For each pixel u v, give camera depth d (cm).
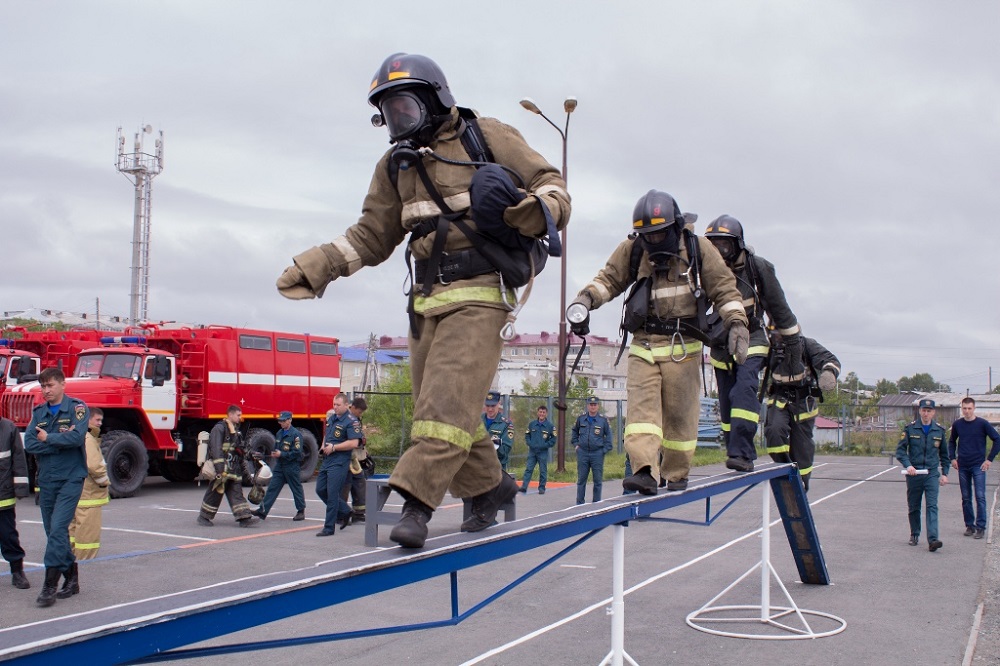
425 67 351
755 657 667
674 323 532
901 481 2416
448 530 415
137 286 4406
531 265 364
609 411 3231
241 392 2002
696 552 1145
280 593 251
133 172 4422
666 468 540
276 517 1466
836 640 719
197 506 1612
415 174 361
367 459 1370
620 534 482
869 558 1114
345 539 1203
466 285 352
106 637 208
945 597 884
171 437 1886
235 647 273
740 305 529
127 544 1148
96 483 967
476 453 376
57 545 790
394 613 792
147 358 1823
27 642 194
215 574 935
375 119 371
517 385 4384
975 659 667
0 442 851
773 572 780
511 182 340
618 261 552
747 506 1706
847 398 8531
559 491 1930
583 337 547
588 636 720
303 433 2145
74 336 1994
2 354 1842
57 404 804
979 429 1311
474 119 367
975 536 1297
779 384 916
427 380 347
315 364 2197
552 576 973
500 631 735
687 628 756
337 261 369
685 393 533
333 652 666
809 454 945
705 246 540
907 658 668
